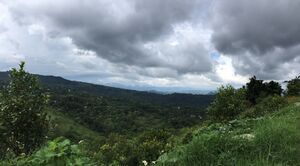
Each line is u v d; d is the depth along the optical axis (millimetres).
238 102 23297
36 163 5199
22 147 11836
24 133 12195
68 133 75250
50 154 5207
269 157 6309
